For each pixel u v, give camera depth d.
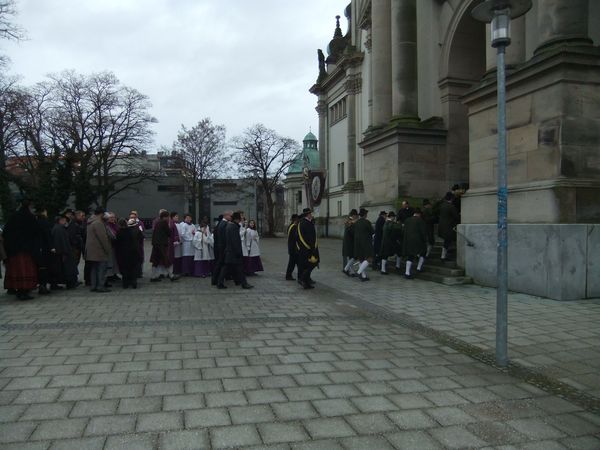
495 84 10.59
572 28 9.33
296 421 3.69
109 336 6.32
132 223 11.42
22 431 3.46
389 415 3.83
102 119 41.50
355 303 8.95
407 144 16.27
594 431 3.60
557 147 9.05
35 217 9.50
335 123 40.59
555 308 7.96
